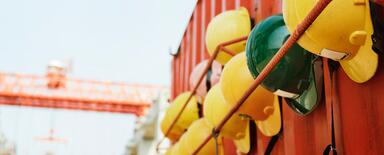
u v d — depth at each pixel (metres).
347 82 2.45
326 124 2.70
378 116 2.18
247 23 4.11
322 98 2.72
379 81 2.17
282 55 2.28
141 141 15.67
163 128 6.53
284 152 3.34
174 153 5.45
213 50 4.32
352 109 2.40
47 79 27.67
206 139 4.19
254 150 3.93
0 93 26.53
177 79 8.81
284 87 2.74
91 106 28.05
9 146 29.09
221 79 3.46
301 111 2.85
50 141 32.75
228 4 5.35
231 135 3.97
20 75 27.50
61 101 27.75
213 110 3.95
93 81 28.55
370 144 2.25
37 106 27.39
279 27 2.83
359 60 2.21
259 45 2.81
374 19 2.08
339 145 2.51
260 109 3.32
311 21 2.00
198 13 7.02
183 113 6.04
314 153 2.84
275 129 3.35
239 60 3.35
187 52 7.87
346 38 2.15
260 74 2.54
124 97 28.38
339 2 2.12
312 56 2.70
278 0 3.58
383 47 2.08
